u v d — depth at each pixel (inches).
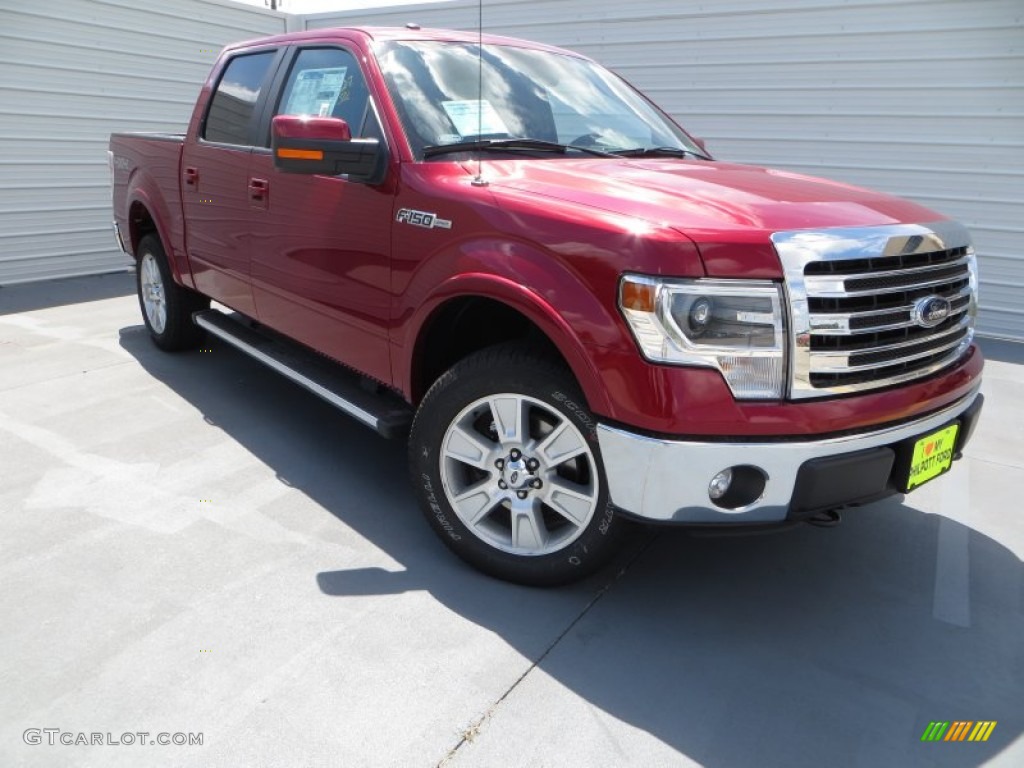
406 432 124.3
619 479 93.9
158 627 99.8
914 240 97.5
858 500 95.9
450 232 109.3
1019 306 266.8
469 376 108.3
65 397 180.7
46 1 306.0
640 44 317.7
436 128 125.3
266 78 160.1
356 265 127.3
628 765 81.3
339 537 123.6
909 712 91.0
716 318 87.9
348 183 127.3
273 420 170.9
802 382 89.7
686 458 89.0
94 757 79.4
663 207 96.7
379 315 124.3
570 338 94.3
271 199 147.6
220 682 90.5
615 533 100.8
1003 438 177.5
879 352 95.6
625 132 145.8
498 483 109.3
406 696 89.5
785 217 95.0
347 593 108.7
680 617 107.0
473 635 100.7
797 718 89.2
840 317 91.0
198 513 129.2
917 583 117.7
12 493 133.3
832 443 90.9
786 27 285.7
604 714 88.3
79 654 94.3
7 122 302.2
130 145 209.8
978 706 92.4
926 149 271.7
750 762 82.6
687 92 312.2
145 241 209.3
